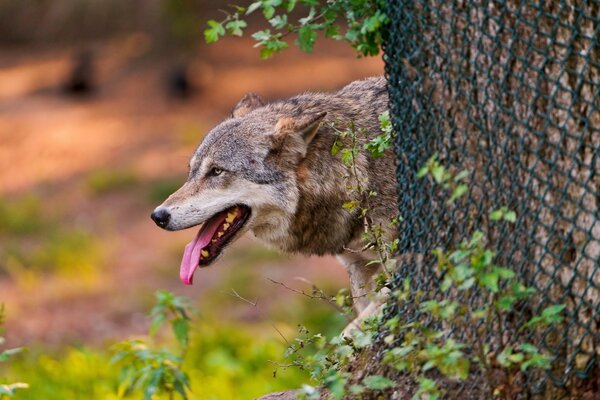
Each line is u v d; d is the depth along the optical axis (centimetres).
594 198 671
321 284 2086
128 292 2300
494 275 637
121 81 4300
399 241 800
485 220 707
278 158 1044
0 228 2884
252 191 1054
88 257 2545
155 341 1911
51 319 2152
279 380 1375
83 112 4056
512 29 686
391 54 796
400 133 790
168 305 1083
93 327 2083
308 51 845
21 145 3753
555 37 672
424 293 699
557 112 677
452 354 648
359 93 1075
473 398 705
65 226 2912
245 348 1669
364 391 749
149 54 4431
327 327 1756
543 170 683
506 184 697
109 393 1381
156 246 2677
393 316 779
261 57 859
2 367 1653
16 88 4491
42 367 1566
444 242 734
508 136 693
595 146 668
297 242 1076
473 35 706
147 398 959
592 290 675
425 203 752
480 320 702
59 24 5019
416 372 729
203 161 1081
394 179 992
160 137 3659
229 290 2181
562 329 683
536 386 686
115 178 3198
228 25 856
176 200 1070
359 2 812
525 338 691
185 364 1568
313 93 1120
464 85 715
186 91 4038
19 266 2511
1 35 5153
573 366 681
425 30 741
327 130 1030
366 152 1000
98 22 4950
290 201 1044
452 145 726
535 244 688
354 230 1035
